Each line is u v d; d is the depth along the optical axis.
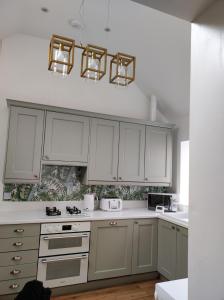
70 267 2.57
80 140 2.97
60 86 3.24
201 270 0.76
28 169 2.69
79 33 2.94
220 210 0.70
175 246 2.71
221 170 0.70
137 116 3.75
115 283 2.81
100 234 2.73
